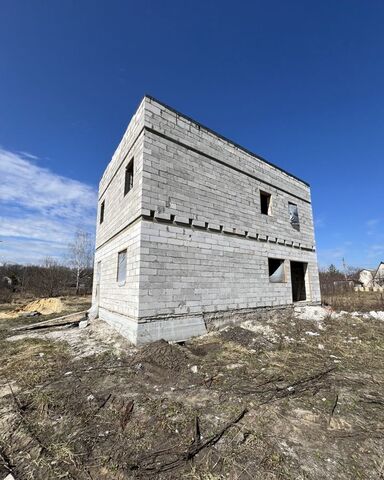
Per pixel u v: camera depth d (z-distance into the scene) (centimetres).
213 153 858
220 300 793
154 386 418
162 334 639
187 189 761
